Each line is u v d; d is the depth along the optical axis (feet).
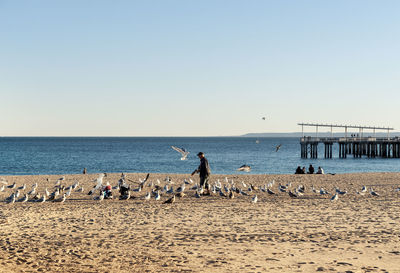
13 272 28.45
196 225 45.88
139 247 35.83
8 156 293.64
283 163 233.96
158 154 339.16
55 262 31.09
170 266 30.01
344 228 43.47
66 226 45.27
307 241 37.73
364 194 77.25
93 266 30.09
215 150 452.76
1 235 40.04
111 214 53.93
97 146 554.05
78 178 116.98
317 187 93.45
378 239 38.17
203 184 77.20
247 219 49.62
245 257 32.40
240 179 116.06
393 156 284.00
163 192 80.12
